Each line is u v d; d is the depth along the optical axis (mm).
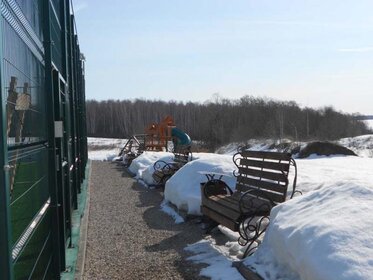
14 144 2311
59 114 4242
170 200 8500
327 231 3473
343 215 3693
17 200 2285
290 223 4066
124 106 70375
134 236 6410
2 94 1857
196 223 6855
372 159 19984
